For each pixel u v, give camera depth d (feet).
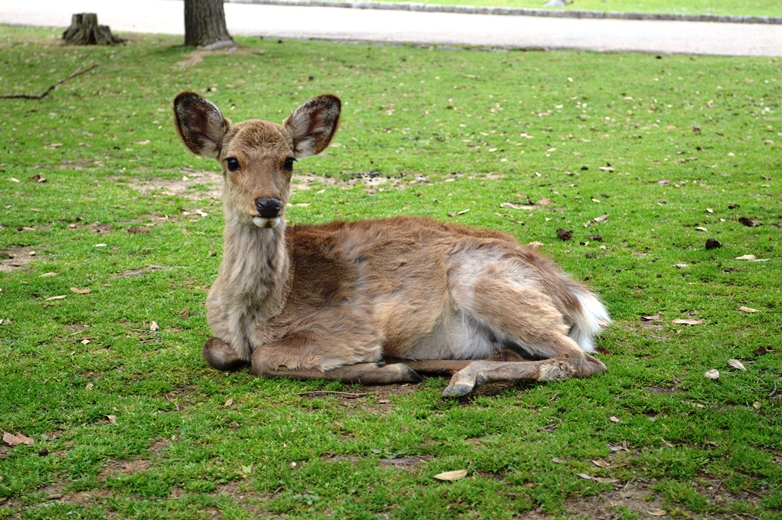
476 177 30.91
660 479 11.68
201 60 52.80
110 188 29.32
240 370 15.58
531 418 13.39
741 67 51.01
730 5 84.17
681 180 29.81
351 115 40.88
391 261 16.02
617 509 10.93
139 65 51.93
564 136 37.09
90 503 11.25
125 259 22.22
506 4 85.05
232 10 80.48
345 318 15.23
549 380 14.73
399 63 52.80
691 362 15.57
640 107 42.37
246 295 14.85
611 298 19.15
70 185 29.50
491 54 56.03
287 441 12.79
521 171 31.50
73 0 90.68
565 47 59.16
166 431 13.19
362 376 14.85
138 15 76.54
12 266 21.58
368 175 31.27
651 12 77.56
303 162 33.14
